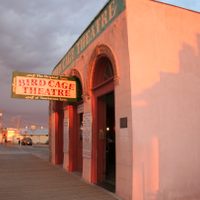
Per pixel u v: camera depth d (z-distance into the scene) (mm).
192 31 10570
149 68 9641
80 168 15648
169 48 10047
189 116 10047
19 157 24781
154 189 9234
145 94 9469
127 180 9320
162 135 9539
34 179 13359
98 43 12008
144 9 9898
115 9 10516
